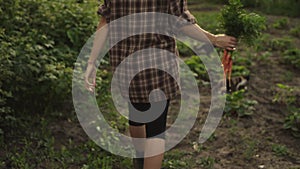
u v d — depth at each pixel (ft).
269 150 18.61
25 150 16.58
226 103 21.61
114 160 16.75
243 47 30.89
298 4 43.14
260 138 19.49
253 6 44.29
